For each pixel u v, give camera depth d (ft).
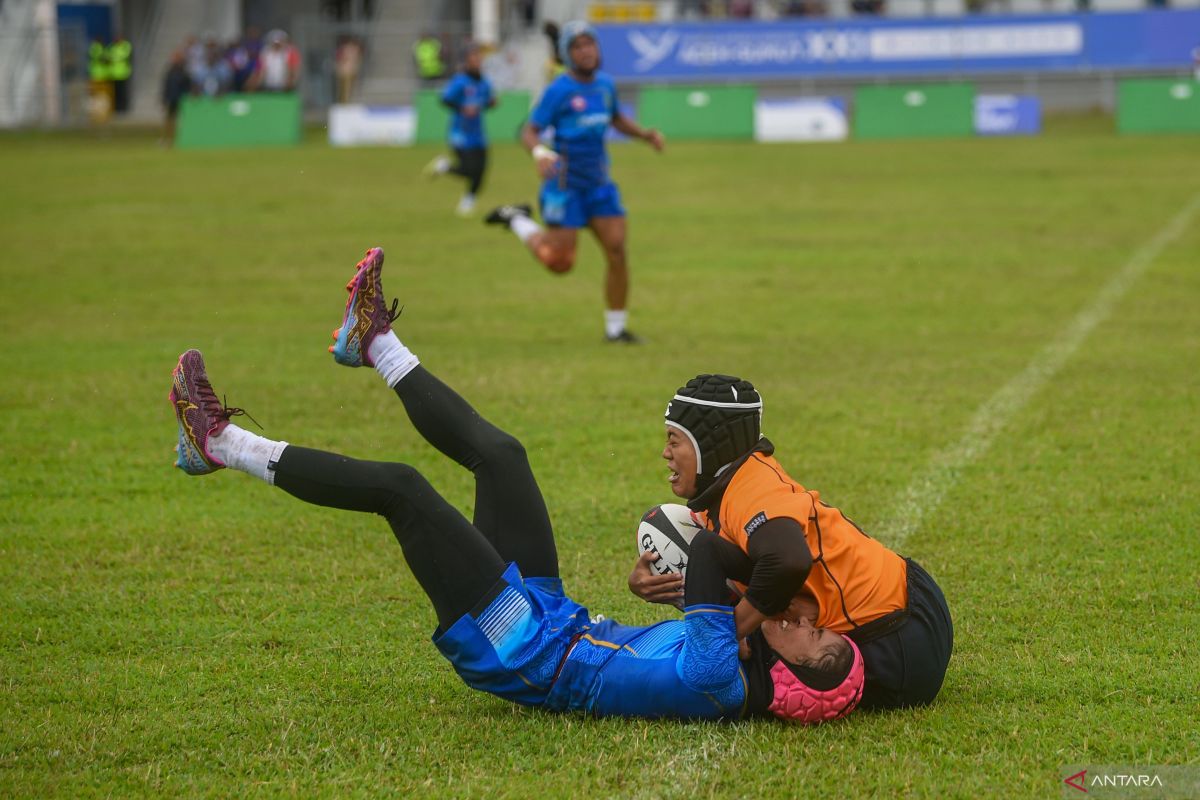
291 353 40.93
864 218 71.92
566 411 33.37
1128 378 36.17
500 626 15.83
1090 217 70.13
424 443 30.86
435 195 87.76
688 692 15.83
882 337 42.68
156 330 44.73
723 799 14.42
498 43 160.15
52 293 52.01
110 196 86.74
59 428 32.30
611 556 23.07
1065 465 28.12
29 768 15.42
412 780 14.97
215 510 26.04
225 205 81.97
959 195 80.84
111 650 19.24
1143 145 112.06
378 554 23.41
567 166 42.04
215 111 134.62
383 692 17.63
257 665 18.58
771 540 14.97
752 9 158.40
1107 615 19.94
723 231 68.23
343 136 135.64
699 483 15.96
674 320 46.21
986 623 19.70
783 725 16.11
